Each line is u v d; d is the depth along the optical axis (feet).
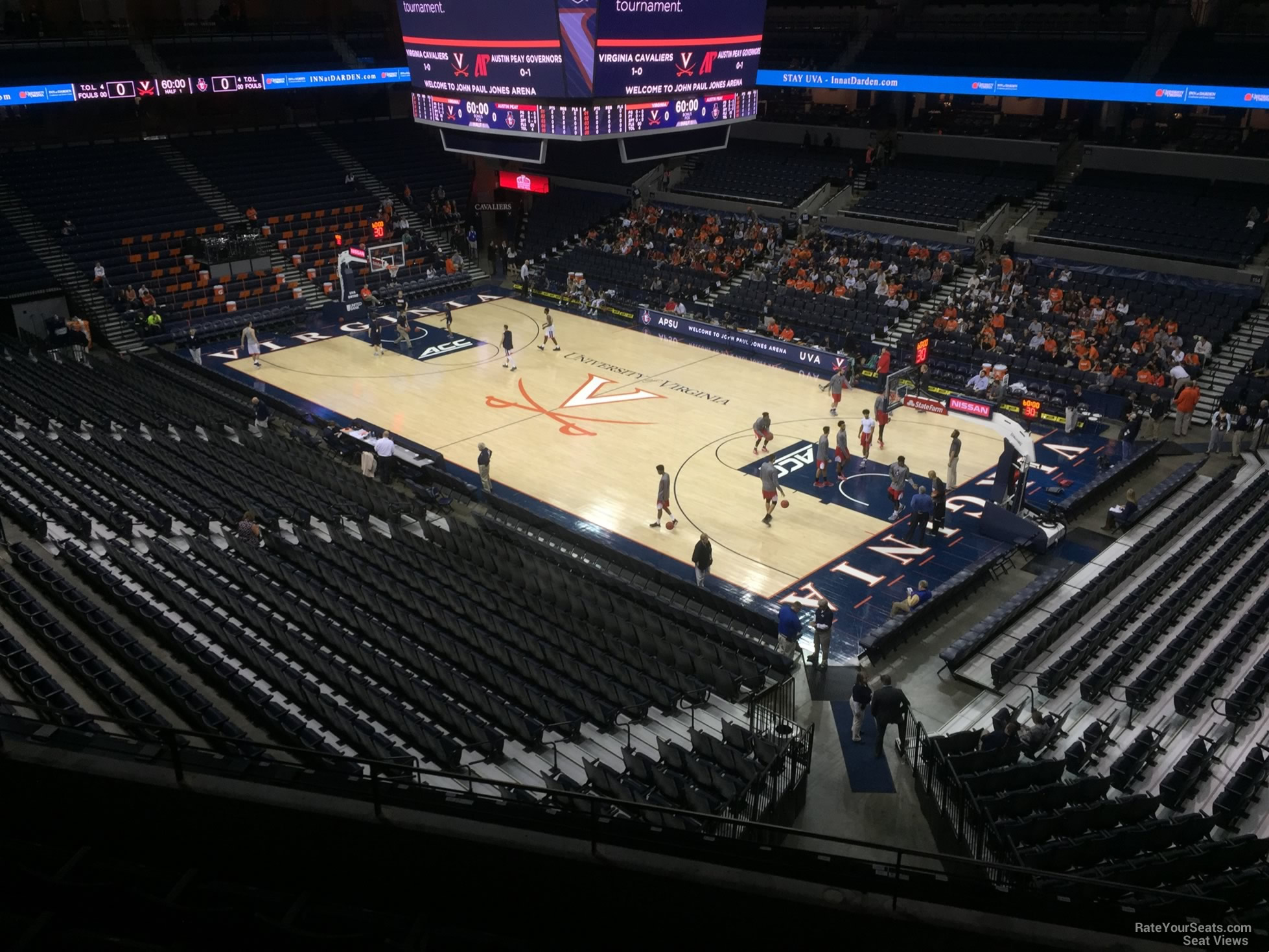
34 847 24.52
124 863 24.09
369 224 143.33
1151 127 128.06
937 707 52.06
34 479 74.79
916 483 80.94
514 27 82.74
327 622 54.29
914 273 116.26
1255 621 53.98
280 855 24.13
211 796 23.84
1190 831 38.24
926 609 59.67
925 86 127.54
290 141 154.30
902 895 22.98
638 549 71.05
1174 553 64.28
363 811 23.38
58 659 48.62
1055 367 97.60
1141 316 100.89
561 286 135.13
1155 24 131.54
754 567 68.44
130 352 111.86
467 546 67.92
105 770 24.16
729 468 83.66
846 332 111.34
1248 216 107.96
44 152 135.13
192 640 51.98
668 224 138.41
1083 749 45.73
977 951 21.07
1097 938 20.70
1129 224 114.01
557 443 88.94
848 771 46.32
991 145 132.67
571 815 23.98
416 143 163.02
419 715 49.39
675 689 52.85
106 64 140.97
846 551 70.44
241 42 154.30
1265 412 86.69
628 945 22.99
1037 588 61.41
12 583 55.01
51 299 115.03
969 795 38.78
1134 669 52.90
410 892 23.77
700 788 43.34
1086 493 74.64
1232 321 98.12
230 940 22.36
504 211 154.92
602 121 84.07
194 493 72.02
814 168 140.67
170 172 139.74
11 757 24.43
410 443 85.61
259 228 134.72
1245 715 47.16
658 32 83.25
